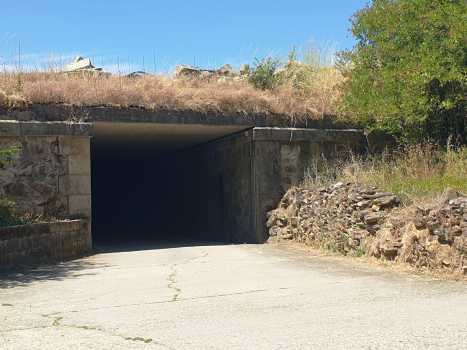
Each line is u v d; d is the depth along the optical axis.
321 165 13.05
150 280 7.22
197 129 12.91
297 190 11.91
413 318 4.44
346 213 9.16
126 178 25.14
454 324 4.18
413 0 11.39
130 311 5.20
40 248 9.50
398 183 9.31
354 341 3.80
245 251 10.41
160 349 3.78
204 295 5.93
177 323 4.60
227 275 7.41
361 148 13.38
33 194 10.77
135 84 12.45
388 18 11.77
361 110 11.87
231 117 12.36
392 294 5.56
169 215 19.88
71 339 4.14
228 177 14.44
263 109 12.63
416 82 10.50
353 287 6.08
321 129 13.00
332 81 14.20
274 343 3.83
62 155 11.02
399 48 11.82
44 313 5.23
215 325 4.48
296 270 7.66
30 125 10.69
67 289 6.71
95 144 15.71
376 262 7.84
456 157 9.84
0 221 9.38
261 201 12.57
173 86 12.70
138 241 16.00
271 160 12.70
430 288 5.82
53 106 11.01
